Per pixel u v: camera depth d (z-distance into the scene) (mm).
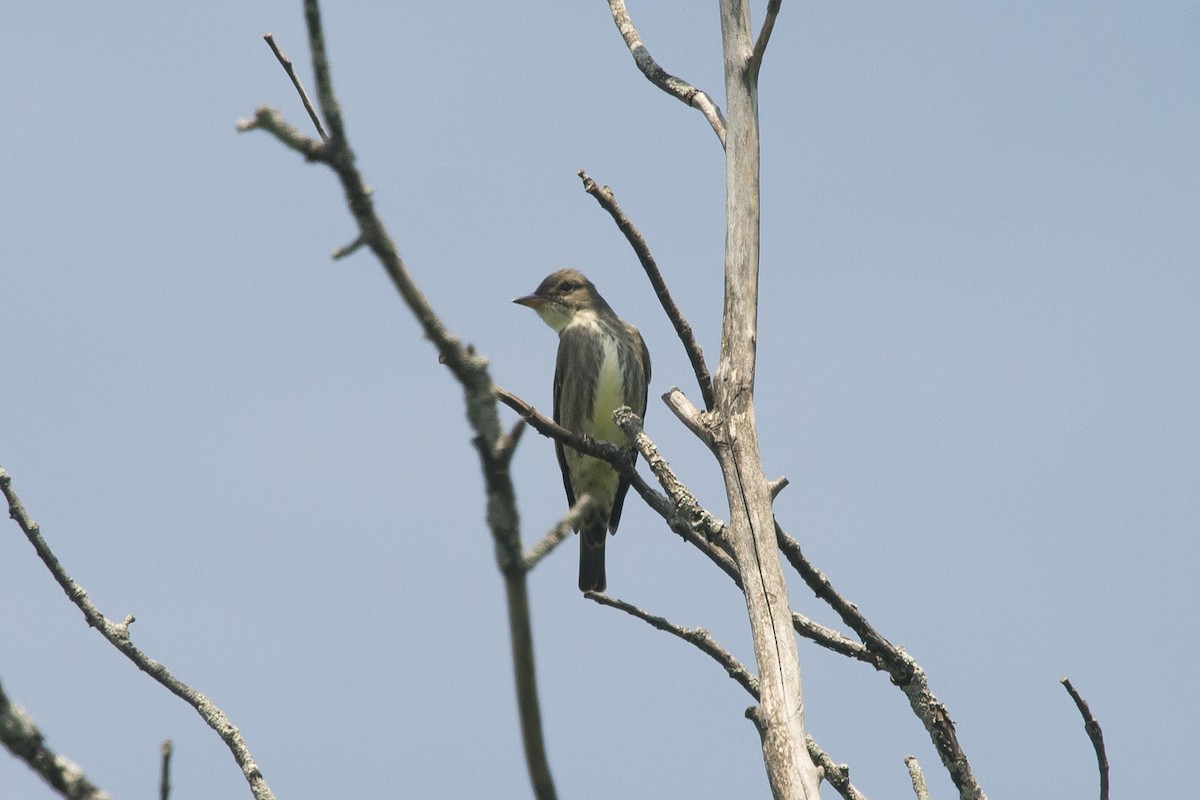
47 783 4305
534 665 4234
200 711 8766
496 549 4168
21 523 8797
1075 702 8195
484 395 4043
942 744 9508
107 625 8875
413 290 4035
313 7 4004
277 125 3988
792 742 8281
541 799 4262
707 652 9391
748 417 9633
